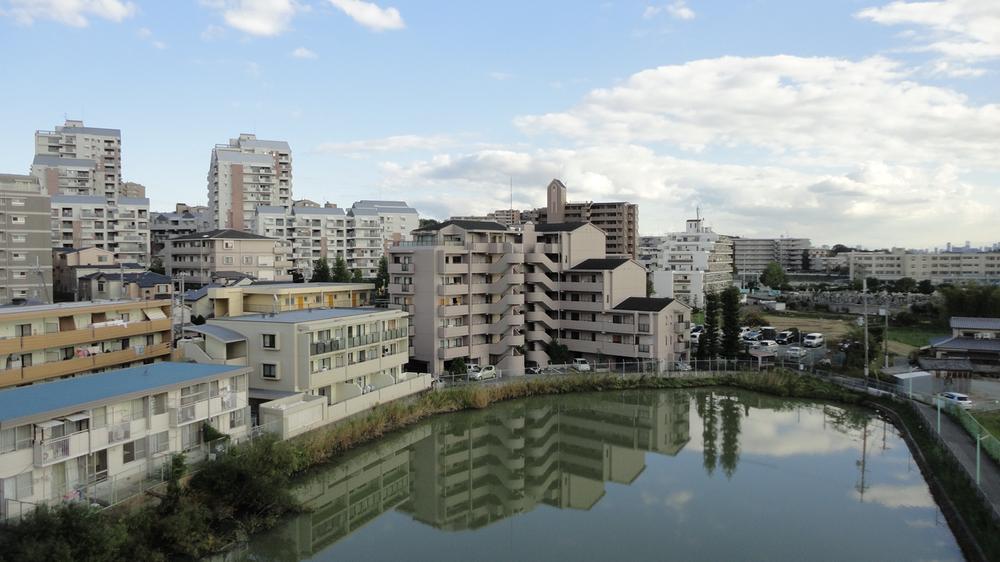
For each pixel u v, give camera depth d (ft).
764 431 169.48
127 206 360.69
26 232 259.19
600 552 101.09
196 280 324.60
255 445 112.47
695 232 516.32
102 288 246.27
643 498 124.06
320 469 130.31
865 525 109.40
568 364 231.50
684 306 235.81
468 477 139.03
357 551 103.24
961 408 153.58
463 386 191.83
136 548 86.33
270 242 340.18
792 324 343.87
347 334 164.25
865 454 148.46
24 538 76.69
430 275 215.31
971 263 599.16
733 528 109.29
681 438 164.14
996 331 218.59
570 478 136.67
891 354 244.83
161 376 116.67
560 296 248.11
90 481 95.66
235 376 124.26
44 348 137.69
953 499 111.55
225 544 97.55
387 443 153.28
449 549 103.76
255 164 443.32
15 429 86.28
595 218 487.20
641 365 222.89
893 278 625.00
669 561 97.66
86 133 434.30
